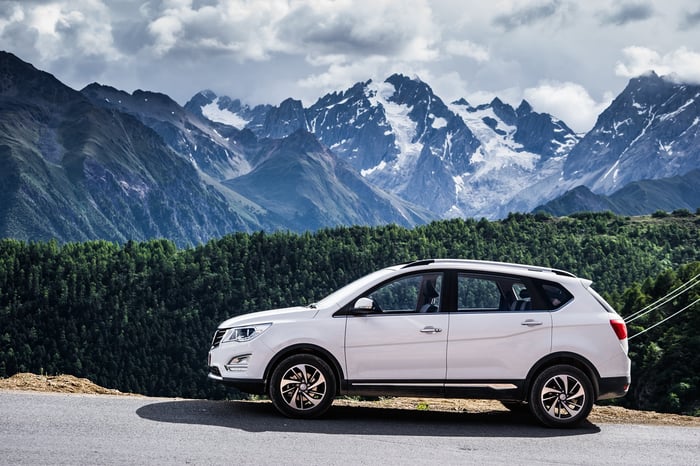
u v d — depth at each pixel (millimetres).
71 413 9953
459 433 9883
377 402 12453
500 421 10820
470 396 10281
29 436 8648
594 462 8625
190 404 11023
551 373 10336
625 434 10219
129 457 7957
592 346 10422
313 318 10273
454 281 10477
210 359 10547
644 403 68375
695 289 80000
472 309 10398
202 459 7996
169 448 8398
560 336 10398
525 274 10633
